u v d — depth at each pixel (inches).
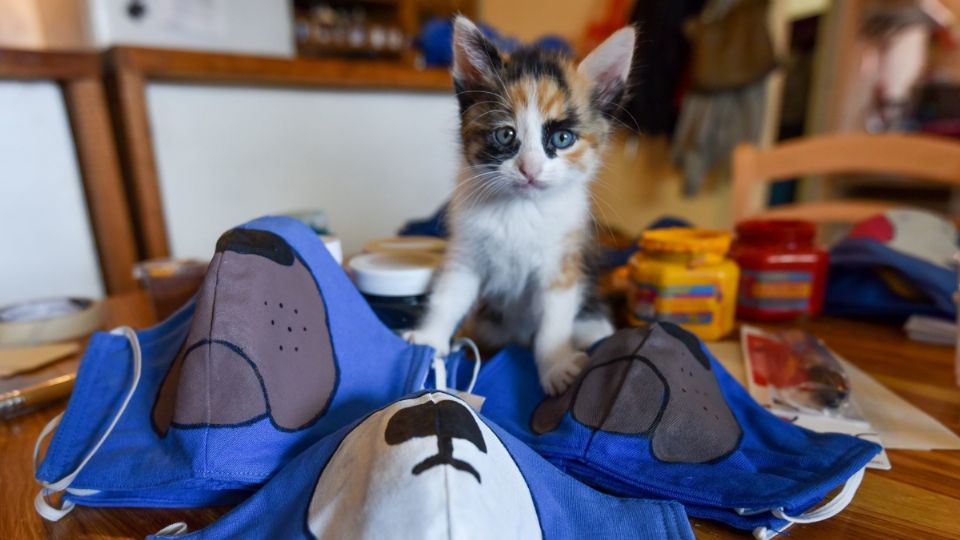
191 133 56.1
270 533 13.8
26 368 25.7
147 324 33.6
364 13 101.9
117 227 53.1
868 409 22.8
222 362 16.6
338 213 69.9
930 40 69.7
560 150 28.4
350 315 22.0
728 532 15.5
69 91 48.7
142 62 50.1
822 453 17.4
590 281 31.7
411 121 73.4
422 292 28.2
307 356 19.0
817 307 35.2
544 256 28.8
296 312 19.2
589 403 19.0
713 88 79.4
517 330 32.3
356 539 11.8
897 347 30.5
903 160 45.3
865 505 16.7
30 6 56.9
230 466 15.8
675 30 79.4
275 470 16.3
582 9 96.5
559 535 14.0
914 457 19.4
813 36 78.9
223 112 57.9
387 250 32.7
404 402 14.8
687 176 84.4
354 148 69.1
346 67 63.8
